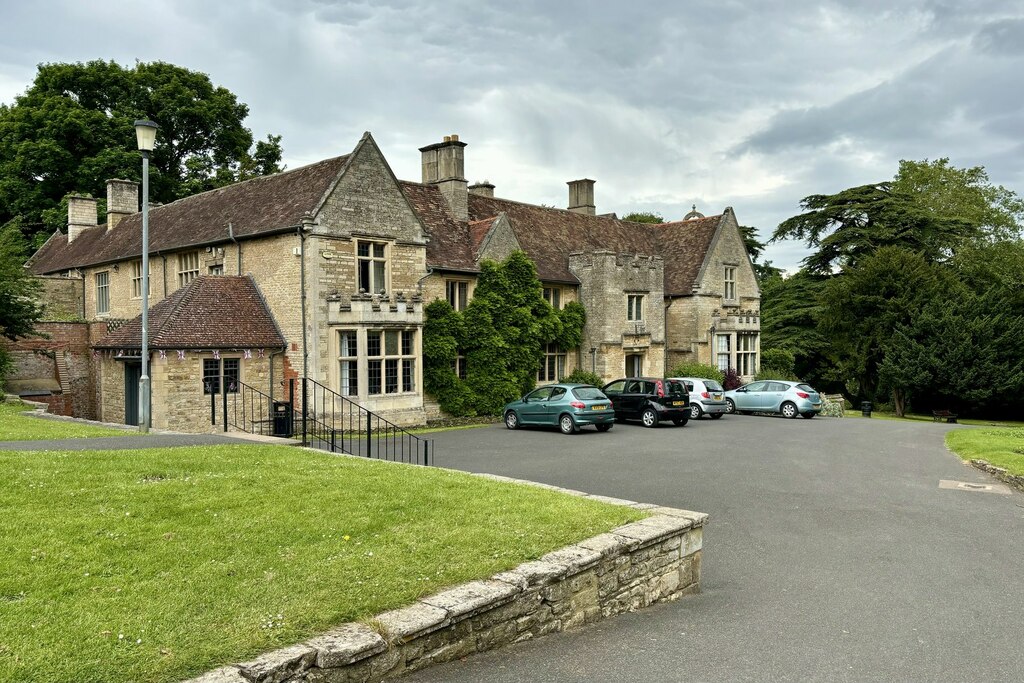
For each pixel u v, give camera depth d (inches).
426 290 1010.1
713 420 1115.9
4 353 896.3
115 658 174.6
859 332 1636.3
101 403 932.6
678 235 1579.7
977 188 2066.9
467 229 1155.3
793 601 311.1
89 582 217.5
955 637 271.3
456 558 258.8
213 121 1910.7
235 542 259.9
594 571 272.8
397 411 938.7
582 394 890.7
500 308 1087.0
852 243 1840.6
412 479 373.1
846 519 458.6
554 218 1400.1
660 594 307.7
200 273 1010.1
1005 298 1537.9
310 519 290.4
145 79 1829.5
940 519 462.9
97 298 1266.0
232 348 829.8
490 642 232.7
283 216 896.9
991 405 1552.7
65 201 1589.6
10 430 519.5
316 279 862.5
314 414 829.8
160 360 776.3
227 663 178.1
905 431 999.6
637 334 1282.0
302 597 217.2
